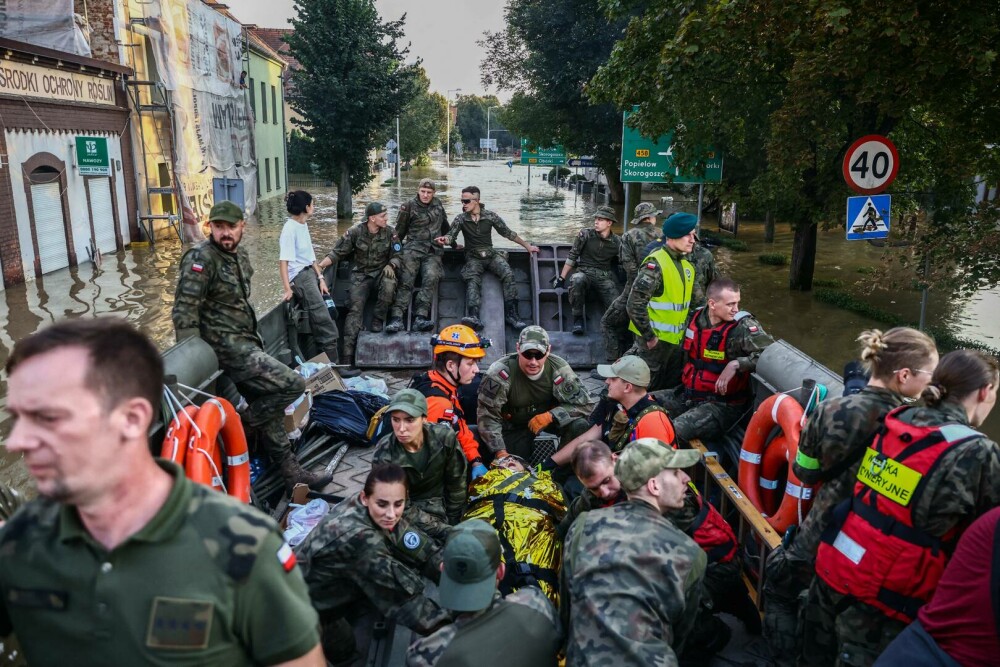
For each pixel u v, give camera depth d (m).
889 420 2.81
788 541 3.53
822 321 15.21
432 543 3.83
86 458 1.29
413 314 9.08
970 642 2.34
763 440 4.58
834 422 3.02
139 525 1.38
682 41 12.46
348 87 30.94
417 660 2.79
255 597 1.40
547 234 27.80
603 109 27.48
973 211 14.88
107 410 1.29
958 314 15.48
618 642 2.57
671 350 6.84
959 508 2.57
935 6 10.27
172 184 24.09
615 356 8.30
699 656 3.73
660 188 42.78
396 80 31.67
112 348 1.31
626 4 14.88
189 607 1.36
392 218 32.34
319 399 6.68
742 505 4.21
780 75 14.45
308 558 3.55
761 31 12.25
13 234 16.55
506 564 3.86
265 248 23.70
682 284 6.70
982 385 2.69
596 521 2.97
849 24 10.55
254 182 34.34
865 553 2.76
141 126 22.80
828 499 3.13
